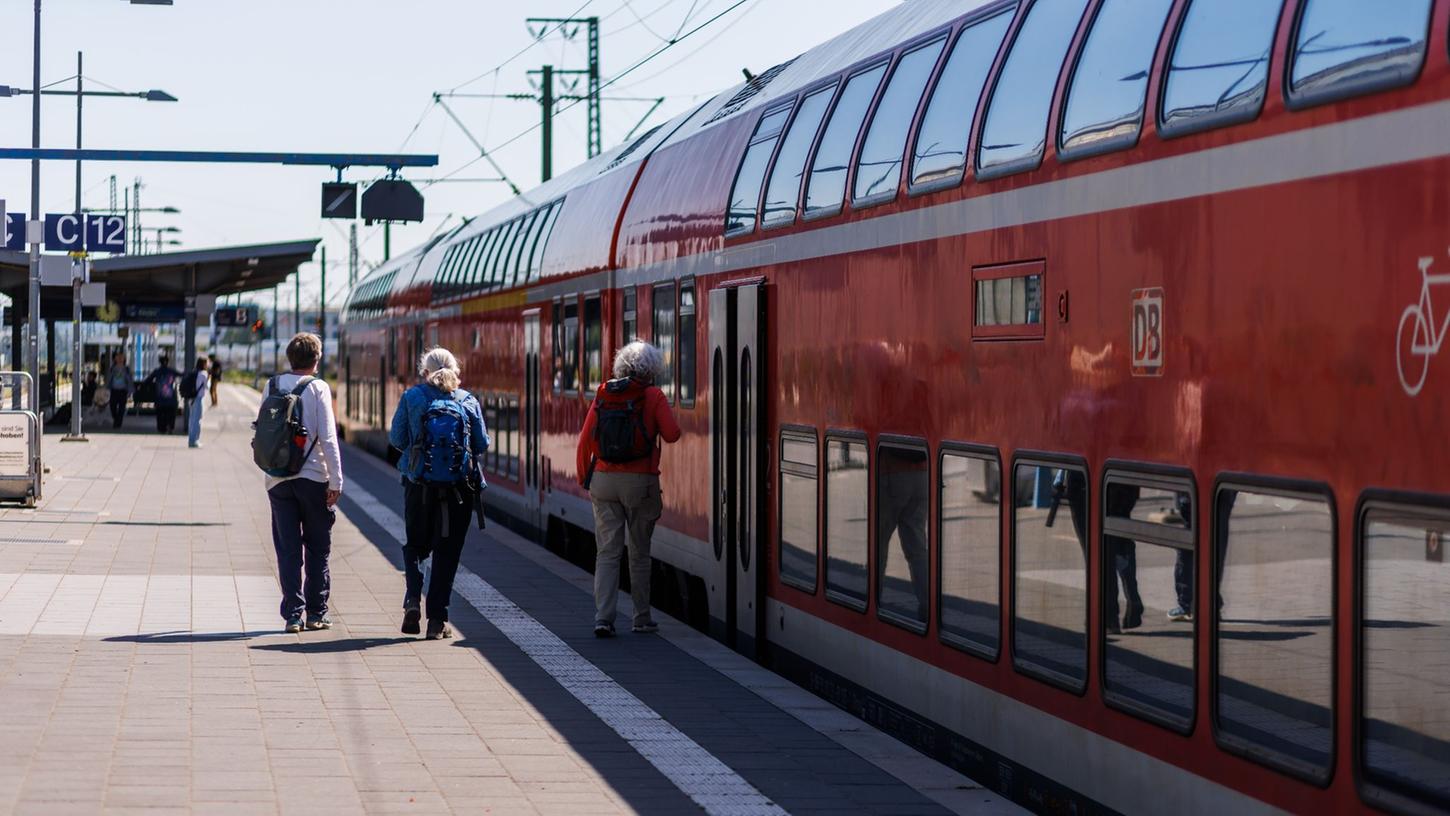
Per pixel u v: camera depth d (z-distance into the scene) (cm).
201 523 1841
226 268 4328
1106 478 621
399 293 3272
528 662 999
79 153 2516
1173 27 592
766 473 1054
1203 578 553
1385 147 464
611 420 1093
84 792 656
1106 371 622
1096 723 631
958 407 760
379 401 3544
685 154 1303
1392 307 459
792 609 1007
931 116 806
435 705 860
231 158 2542
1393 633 456
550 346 1762
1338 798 479
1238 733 533
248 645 1028
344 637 1073
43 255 2798
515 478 1975
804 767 740
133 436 3922
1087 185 638
